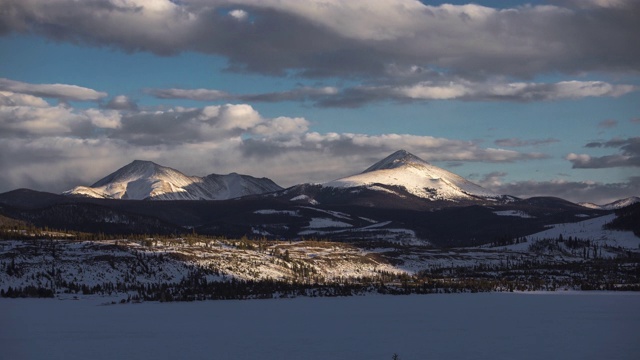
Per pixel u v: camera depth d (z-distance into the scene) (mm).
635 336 189250
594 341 179750
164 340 181500
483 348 168625
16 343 176250
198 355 159000
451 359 153875
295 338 186000
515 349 167500
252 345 173375
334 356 158000
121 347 169875
